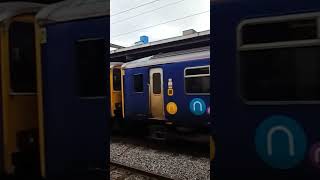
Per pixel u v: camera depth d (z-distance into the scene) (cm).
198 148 1177
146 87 1318
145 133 1437
